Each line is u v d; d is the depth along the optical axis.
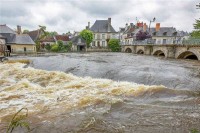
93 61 19.03
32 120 5.48
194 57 24.91
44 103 6.95
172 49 25.03
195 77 10.60
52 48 52.03
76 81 10.31
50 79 11.11
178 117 5.54
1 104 6.91
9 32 44.75
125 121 5.36
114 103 6.76
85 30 57.94
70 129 4.95
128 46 47.38
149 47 33.62
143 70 12.66
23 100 7.35
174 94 7.63
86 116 5.73
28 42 44.59
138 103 6.82
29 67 16.25
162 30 55.56
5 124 5.24
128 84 9.34
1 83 10.47
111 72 12.11
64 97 7.59
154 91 7.84
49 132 4.82
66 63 17.14
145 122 5.26
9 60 21.75
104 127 5.01
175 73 11.71
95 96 7.55
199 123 5.09
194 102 6.74
